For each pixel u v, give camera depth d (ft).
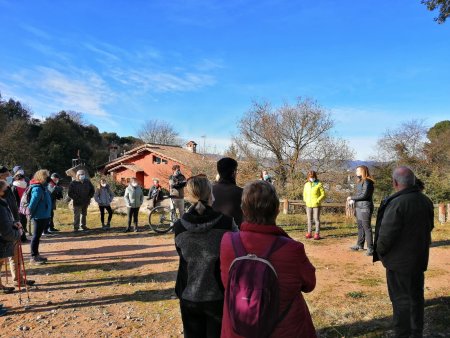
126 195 36.50
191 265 9.33
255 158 80.33
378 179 82.69
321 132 80.89
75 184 36.94
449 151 92.73
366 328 13.85
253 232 7.51
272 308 6.67
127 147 209.05
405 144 99.45
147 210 47.96
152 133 216.74
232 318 6.69
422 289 12.03
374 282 19.36
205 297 9.13
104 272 22.53
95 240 32.76
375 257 12.95
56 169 132.26
